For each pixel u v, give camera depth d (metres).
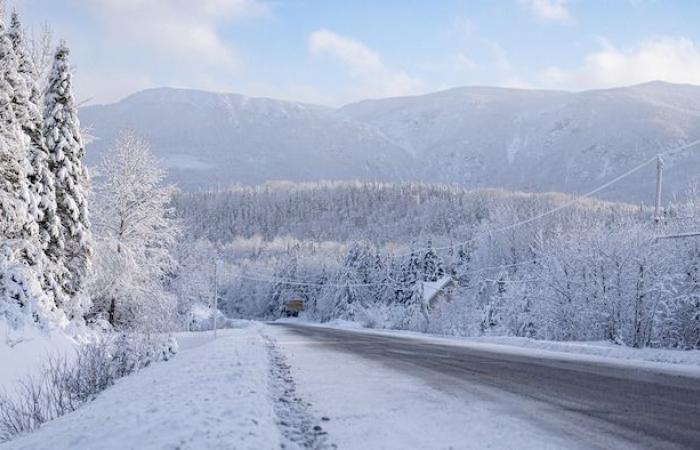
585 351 23.20
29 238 23.44
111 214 36.72
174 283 51.94
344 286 108.88
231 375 12.43
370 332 50.44
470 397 10.20
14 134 22.14
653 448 6.51
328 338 33.88
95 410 9.15
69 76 29.20
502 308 45.91
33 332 19.88
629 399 10.02
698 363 18.62
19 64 26.75
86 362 15.27
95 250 34.75
